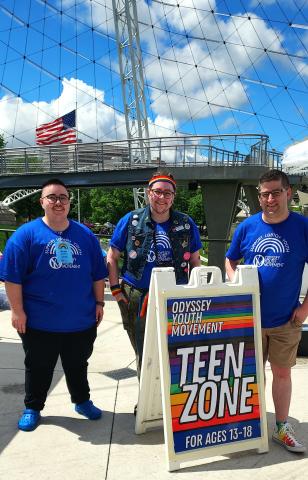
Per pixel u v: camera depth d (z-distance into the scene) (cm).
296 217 296
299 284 298
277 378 302
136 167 2334
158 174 317
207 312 279
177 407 267
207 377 276
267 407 361
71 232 317
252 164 2280
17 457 277
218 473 263
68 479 255
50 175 2431
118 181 2342
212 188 2392
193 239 327
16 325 307
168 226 320
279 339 298
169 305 270
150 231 317
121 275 332
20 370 435
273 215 291
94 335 333
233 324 285
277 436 299
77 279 312
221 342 281
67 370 328
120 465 270
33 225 311
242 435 281
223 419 277
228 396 280
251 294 291
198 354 275
